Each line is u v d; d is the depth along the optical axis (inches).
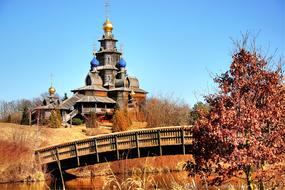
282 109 502.9
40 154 1684.3
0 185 1482.5
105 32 4407.0
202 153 521.3
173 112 2829.7
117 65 4281.5
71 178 1681.8
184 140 1545.3
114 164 1628.9
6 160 1605.6
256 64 519.2
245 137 491.2
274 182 522.6
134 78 4210.1
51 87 3939.5
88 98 3789.4
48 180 1596.9
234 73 519.8
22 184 1503.4
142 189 594.9
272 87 503.5
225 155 500.4
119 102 3954.2
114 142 1636.3
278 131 497.0
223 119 489.4
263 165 504.4
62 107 3703.3
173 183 677.9
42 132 2329.0
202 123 511.2
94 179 1568.7
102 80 4205.2
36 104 5142.7
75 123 3624.5
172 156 1641.2
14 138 1822.1
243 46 526.9
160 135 1581.0
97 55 4362.7
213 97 526.0
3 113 5339.6
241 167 500.7
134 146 1604.3
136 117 3120.1
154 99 3070.9
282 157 493.4
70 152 1673.2
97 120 3250.5
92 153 1648.6
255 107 499.8
